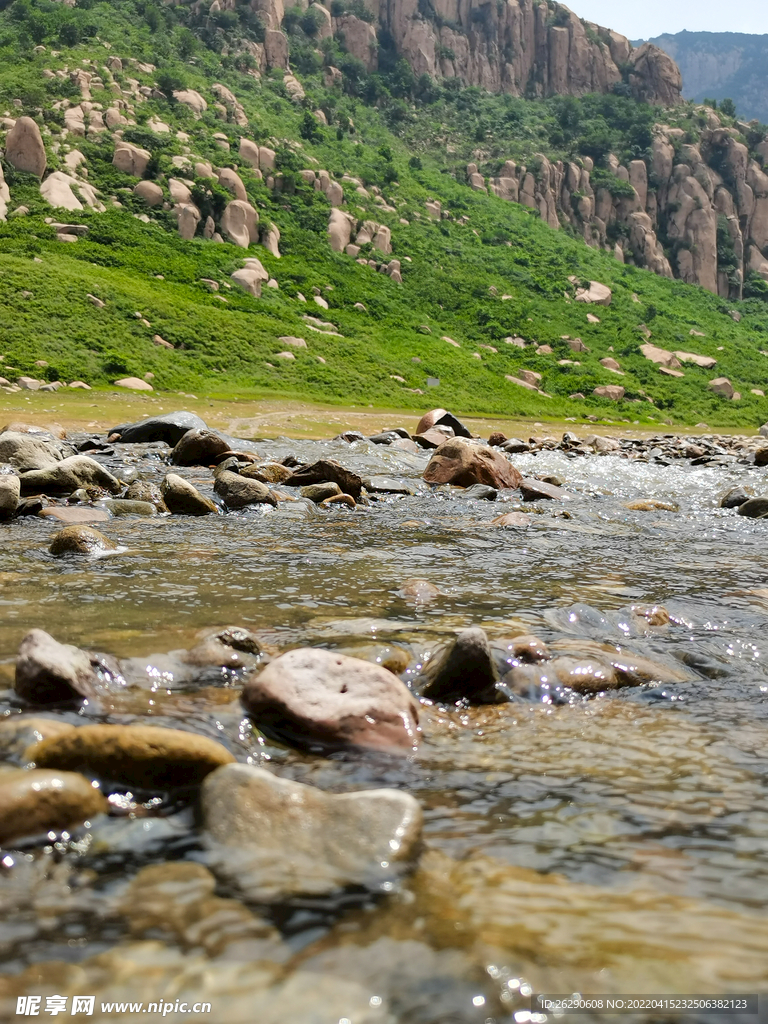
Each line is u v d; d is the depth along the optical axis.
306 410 36.97
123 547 6.42
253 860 1.98
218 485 9.39
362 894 1.86
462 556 6.75
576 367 66.56
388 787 2.51
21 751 2.42
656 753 2.85
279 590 5.14
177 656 3.59
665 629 4.63
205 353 46.84
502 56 149.00
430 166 114.62
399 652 3.77
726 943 1.72
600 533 8.46
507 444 18.95
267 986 1.56
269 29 123.81
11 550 6.08
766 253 121.81
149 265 58.56
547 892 1.91
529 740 2.96
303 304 63.56
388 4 144.25
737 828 2.28
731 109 144.38
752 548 7.84
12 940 1.68
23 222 58.62
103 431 20.81
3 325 41.12
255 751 2.74
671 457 19.14
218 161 80.56
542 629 4.34
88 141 74.25
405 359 57.91
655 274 109.00
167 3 123.31
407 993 1.54
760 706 3.42
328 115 116.50
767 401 68.12
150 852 2.01
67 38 96.94
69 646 3.29
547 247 98.88
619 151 122.62
